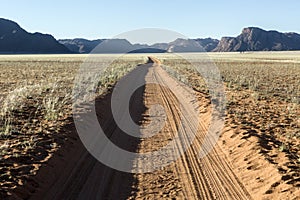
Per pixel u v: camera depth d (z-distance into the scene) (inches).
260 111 746.8
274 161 413.4
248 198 350.9
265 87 1238.9
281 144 484.4
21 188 332.2
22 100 758.5
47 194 351.3
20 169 371.2
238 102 866.8
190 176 415.5
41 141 469.1
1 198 302.0
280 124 614.9
